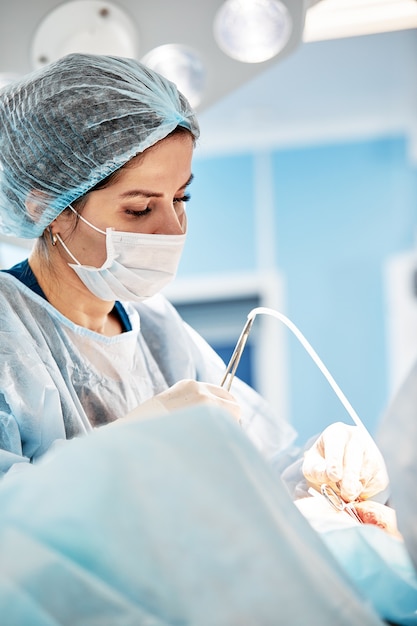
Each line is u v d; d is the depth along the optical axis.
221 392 1.47
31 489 0.83
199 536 0.82
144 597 0.79
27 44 1.87
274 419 1.82
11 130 1.58
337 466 1.48
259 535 0.84
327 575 0.88
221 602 0.80
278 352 5.02
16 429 1.48
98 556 0.79
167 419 0.91
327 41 4.14
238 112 4.84
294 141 5.10
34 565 0.76
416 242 4.97
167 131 1.55
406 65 4.36
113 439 0.87
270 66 1.93
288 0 1.82
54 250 1.65
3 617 0.72
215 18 1.85
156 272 1.62
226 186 5.16
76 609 0.75
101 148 1.54
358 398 4.95
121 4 1.83
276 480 0.96
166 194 1.59
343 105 4.81
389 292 4.98
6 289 1.62
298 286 5.07
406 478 1.15
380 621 0.92
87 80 1.57
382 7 2.79
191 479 0.85
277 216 5.11
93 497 0.82
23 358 1.52
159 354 1.88
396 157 5.03
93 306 1.69
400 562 1.16
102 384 1.68
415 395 1.19
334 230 5.07
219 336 5.12
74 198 1.59
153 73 1.65
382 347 4.97
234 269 5.12
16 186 1.61
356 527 1.19
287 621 0.81
